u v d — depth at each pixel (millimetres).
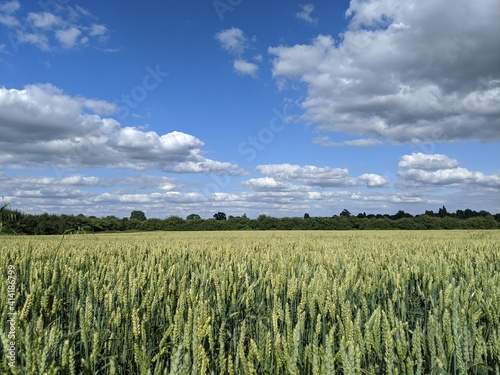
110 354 3592
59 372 2549
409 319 5559
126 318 3906
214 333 4145
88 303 3334
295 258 8633
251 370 2596
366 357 3088
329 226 70188
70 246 13750
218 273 5762
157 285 5109
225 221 69625
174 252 11430
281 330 3986
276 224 70688
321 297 4180
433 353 2742
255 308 5309
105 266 7383
